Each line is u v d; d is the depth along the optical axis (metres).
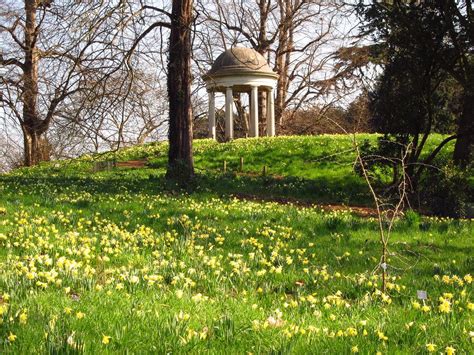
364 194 21.84
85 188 17.81
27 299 4.80
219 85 42.56
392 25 19.77
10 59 36.72
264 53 52.12
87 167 30.36
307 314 5.21
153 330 4.16
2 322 3.93
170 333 4.04
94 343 3.74
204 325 4.51
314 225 12.02
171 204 14.26
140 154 36.09
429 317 5.20
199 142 40.78
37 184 18.70
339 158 29.55
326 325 4.89
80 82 17.31
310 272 7.72
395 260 9.12
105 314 4.58
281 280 7.08
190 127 21.88
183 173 21.17
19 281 5.23
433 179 19.42
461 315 5.23
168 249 8.41
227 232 10.63
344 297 6.55
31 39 35.78
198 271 6.81
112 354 3.63
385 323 4.81
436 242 10.91
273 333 4.34
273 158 31.38
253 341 4.10
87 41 16.59
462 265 8.72
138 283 5.82
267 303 5.86
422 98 19.88
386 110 20.34
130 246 8.45
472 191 20.33
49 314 4.28
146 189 18.55
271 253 8.61
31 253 7.02
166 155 34.44
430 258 9.45
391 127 20.22
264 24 51.00
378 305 5.78
